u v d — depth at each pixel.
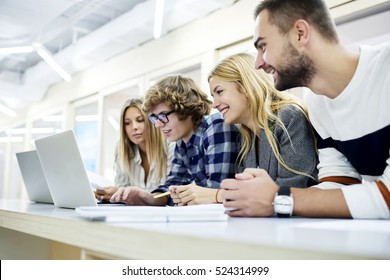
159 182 1.99
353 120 0.93
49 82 5.51
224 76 1.26
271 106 1.19
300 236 0.44
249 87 1.21
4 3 3.39
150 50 3.93
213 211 0.63
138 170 2.08
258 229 0.51
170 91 1.52
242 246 0.38
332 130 1.00
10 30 4.00
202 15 3.30
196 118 1.56
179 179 1.65
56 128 6.45
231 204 0.77
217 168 1.30
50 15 3.57
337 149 1.02
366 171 0.98
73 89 5.23
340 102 0.94
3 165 7.17
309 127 1.12
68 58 4.32
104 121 4.66
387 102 0.87
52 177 1.08
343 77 0.91
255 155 1.25
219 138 1.33
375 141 0.92
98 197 1.50
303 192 0.76
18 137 7.04
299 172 1.05
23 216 0.82
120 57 4.37
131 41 3.93
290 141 1.09
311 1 0.88
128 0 3.56
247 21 2.90
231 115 1.26
